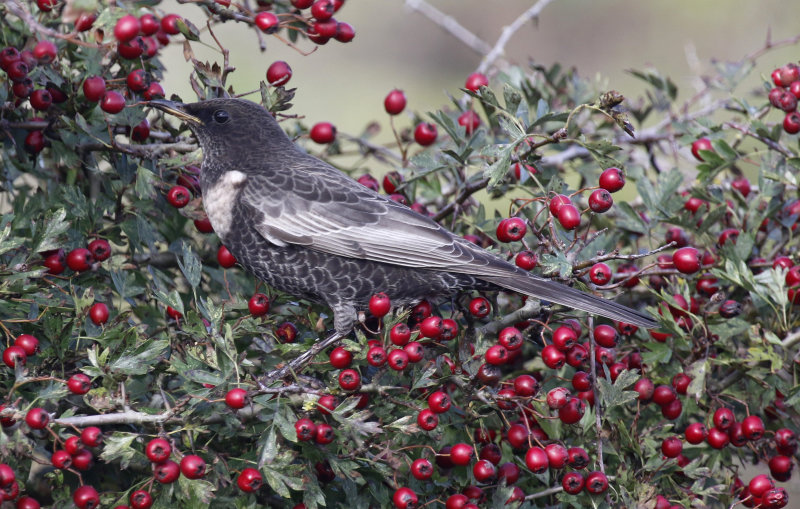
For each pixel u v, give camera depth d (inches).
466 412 307.6
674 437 311.1
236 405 264.1
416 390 300.7
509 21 861.2
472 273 336.5
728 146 369.1
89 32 304.5
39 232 287.4
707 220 356.8
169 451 257.4
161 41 343.9
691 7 832.9
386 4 832.9
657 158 466.3
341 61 794.8
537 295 323.0
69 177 331.3
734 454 349.4
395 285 352.2
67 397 293.9
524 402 299.3
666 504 296.5
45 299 281.9
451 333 301.4
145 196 315.9
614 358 322.7
